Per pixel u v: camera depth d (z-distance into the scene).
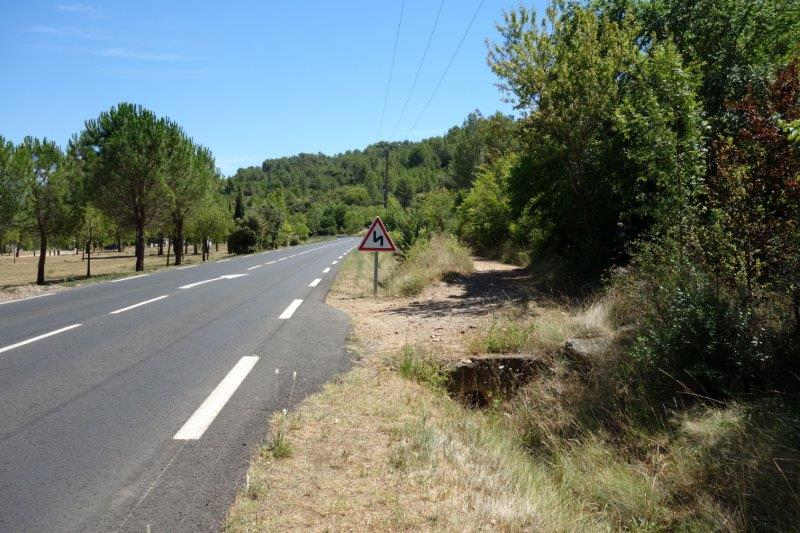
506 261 20.48
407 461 3.67
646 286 6.57
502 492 3.49
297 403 4.89
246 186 176.88
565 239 13.88
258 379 5.67
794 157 4.87
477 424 5.08
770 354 4.83
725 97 11.05
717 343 5.03
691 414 4.76
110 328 8.66
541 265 15.02
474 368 6.49
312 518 2.89
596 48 11.46
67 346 7.30
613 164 11.11
